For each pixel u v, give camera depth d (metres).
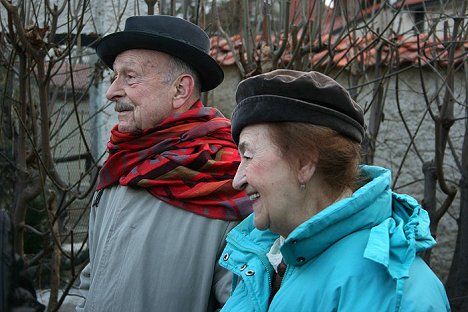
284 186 1.52
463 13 3.82
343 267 1.43
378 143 5.52
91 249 2.32
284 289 1.50
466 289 3.96
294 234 1.45
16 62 4.02
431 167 4.08
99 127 4.71
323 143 1.50
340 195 1.55
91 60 4.55
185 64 2.20
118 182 2.26
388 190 1.55
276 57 3.49
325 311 1.41
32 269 4.41
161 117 2.19
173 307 2.04
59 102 4.50
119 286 2.07
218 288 2.05
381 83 3.80
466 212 4.00
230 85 6.18
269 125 1.53
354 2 4.11
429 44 4.38
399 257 1.39
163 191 2.12
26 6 3.70
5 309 1.41
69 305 4.34
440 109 4.00
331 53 3.69
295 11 3.66
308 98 1.51
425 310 1.34
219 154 2.19
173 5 3.49
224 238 2.08
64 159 4.01
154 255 2.07
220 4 4.24
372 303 1.36
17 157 3.46
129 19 2.21
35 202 4.54
